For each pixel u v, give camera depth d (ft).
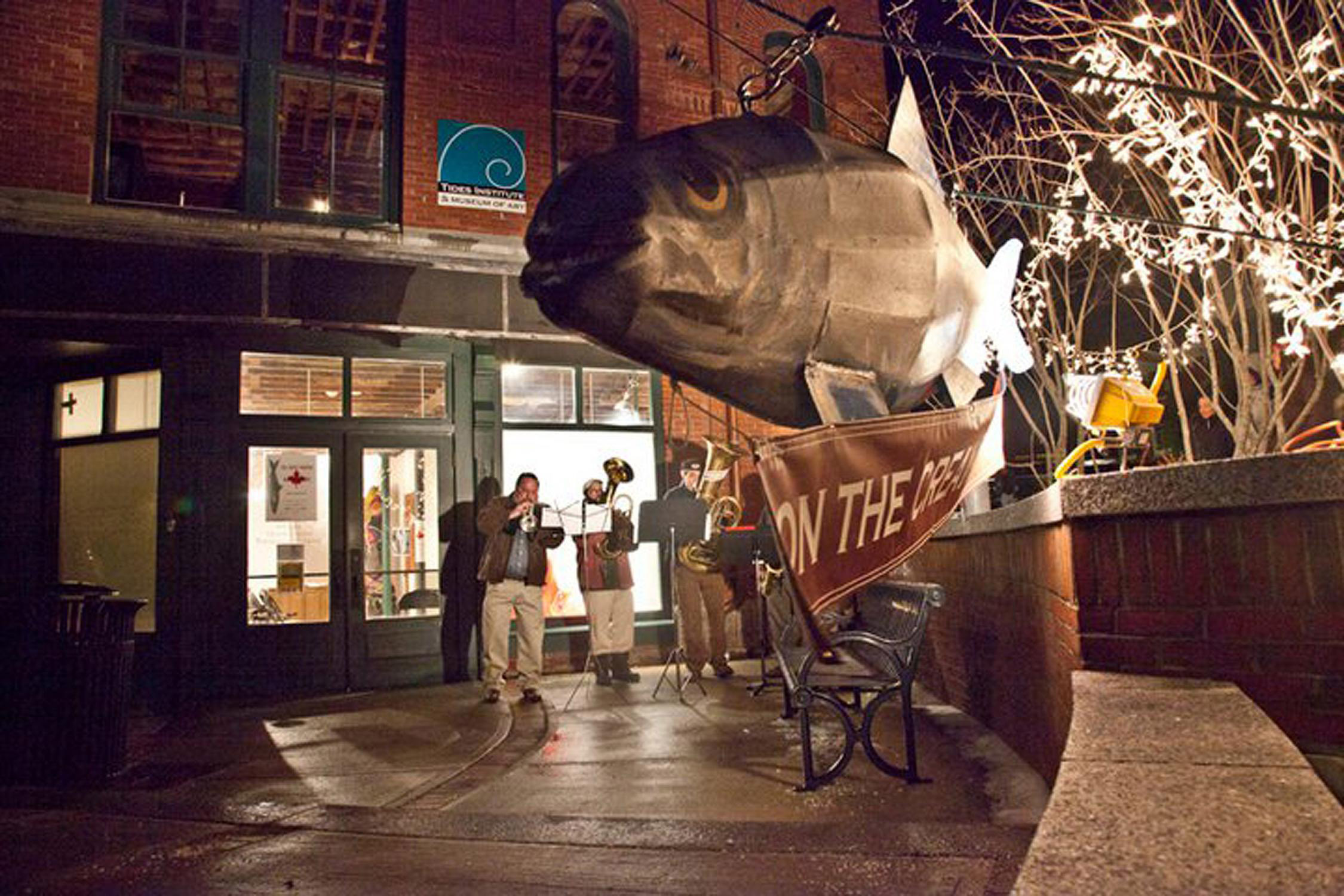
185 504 25.73
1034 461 38.58
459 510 28.96
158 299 25.61
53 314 24.54
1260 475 8.61
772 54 35.73
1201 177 23.38
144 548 27.22
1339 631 8.36
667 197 9.61
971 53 9.34
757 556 25.12
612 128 33.71
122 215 25.46
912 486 10.38
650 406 32.09
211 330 26.50
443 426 29.09
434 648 28.22
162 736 20.90
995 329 13.79
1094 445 13.98
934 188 12.41
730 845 11.08
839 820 12.29
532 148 30.99
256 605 26.53
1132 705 7.36
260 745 19.58
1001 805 12.51
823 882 9.53
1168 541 9.22
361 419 28.12
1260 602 8.72
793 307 10.34
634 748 18.03
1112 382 13.10
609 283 9.59
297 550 27.14
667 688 25.86
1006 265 13.97
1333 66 24.12
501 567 24.52
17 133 24.75
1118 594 9.45
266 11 28.53
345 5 31.65
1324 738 8.28
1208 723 6.47
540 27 31.86
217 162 31.42
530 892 9.86
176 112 27.09
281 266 27.07
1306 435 14.61
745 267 9.91
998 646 16.38
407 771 16.94
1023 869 3.77
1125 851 3.90
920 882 9.30
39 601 16.42
